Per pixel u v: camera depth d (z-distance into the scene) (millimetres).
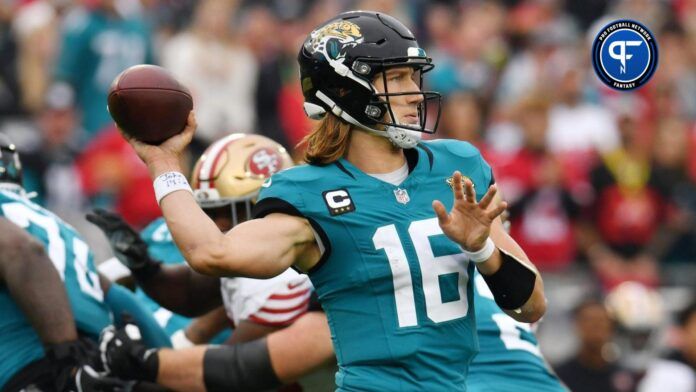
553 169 37531
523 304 14250
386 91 14242
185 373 16969
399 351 13914
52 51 39719
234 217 18375
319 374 18312
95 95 38344
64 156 35094
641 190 38938
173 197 13961
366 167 14453
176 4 43469
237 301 17922
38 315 16812
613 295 29766
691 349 30734
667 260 37906
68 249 18109
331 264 14102
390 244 14016
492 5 48656
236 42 41250
